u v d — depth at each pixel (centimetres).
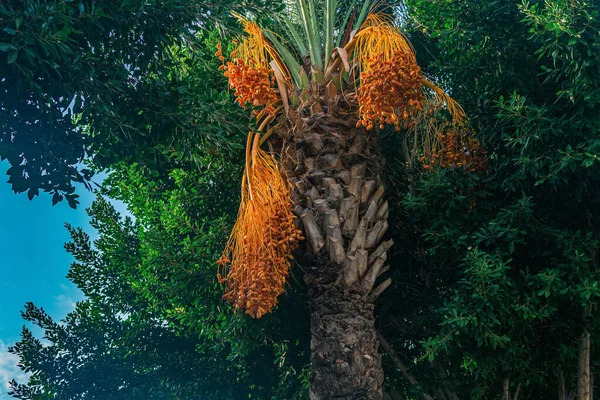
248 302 755
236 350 1015
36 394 1300
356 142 866
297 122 865
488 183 969
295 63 903
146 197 1266
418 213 976
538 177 941
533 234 902
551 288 851
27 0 595
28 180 667
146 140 760
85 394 1305
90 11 661
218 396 1175
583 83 823
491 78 955
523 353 943
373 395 820
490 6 906
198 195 1106
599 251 973
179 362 1246
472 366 925
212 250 1071
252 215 785
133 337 1276
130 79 746
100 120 721
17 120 652
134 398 1273
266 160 851
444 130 941
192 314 1109
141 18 721
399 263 1069
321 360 827
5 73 618
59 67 648
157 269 1087
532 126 853
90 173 693
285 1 934
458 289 895
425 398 1005
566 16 789
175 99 748
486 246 947
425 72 1098
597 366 1002
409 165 1007
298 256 949
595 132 820
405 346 1084
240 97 809
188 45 805
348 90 878
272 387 1140
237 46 890
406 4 1059
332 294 837
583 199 948
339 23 1024
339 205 845
